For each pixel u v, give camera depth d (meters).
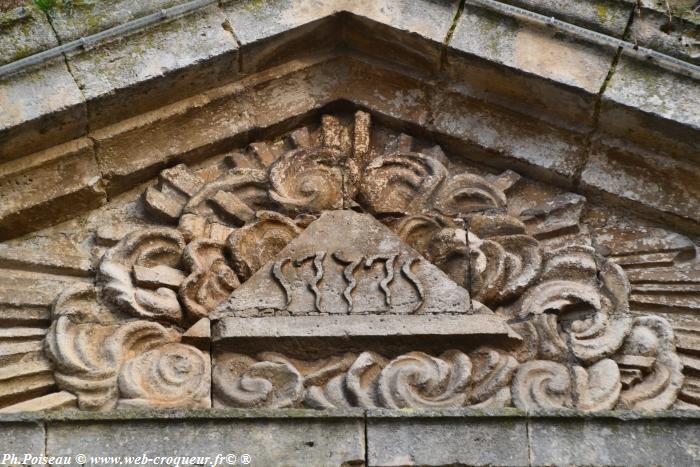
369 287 13.56
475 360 13.27
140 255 13.73
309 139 15.04
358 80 15.16
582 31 14.37
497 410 12.57
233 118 14.80
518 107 14.66
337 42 15.14
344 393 12.98
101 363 12.95
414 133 15.05
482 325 13.30
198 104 14.57
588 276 13.92
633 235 14.41
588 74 14.28
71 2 14.16
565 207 14.48
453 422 12.52
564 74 14.30
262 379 12.99
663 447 12.47
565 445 12.46
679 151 14.27
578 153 14.57
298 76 15.04
